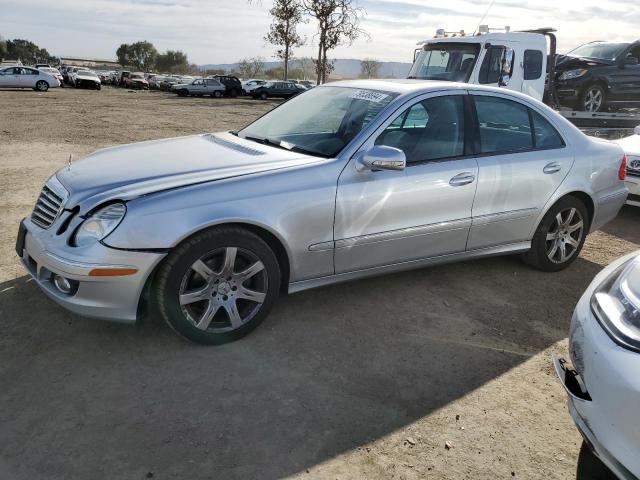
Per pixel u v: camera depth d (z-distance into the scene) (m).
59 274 2.97
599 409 2.12
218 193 3.13
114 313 3.00
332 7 30.84
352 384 3.02
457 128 4.00
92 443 2.49
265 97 36.38
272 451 2.49
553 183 4.40
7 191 6.57
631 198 6.39
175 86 36.44
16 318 3.49
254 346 3.33
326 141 3.77
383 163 3.38
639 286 2.26
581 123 9.70
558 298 4.28
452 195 3.89
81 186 3.23
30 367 3.01
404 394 2.96
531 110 4.42
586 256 5.35
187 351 3.24
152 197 3.01
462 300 4.12
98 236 2.94
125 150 3.97
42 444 2.46
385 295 4.12
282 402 2.83
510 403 2.95
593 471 2.50
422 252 3.94
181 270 3.06
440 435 2.67
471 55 9.11
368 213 3.58
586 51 11.43
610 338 2.17
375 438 2.62
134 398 2.80
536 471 2.48
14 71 31.89
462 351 3.42
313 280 3.57
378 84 4.22
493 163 4.08
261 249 3.28
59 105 21.28
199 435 2.57
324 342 3.42
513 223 4.31
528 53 9.28
